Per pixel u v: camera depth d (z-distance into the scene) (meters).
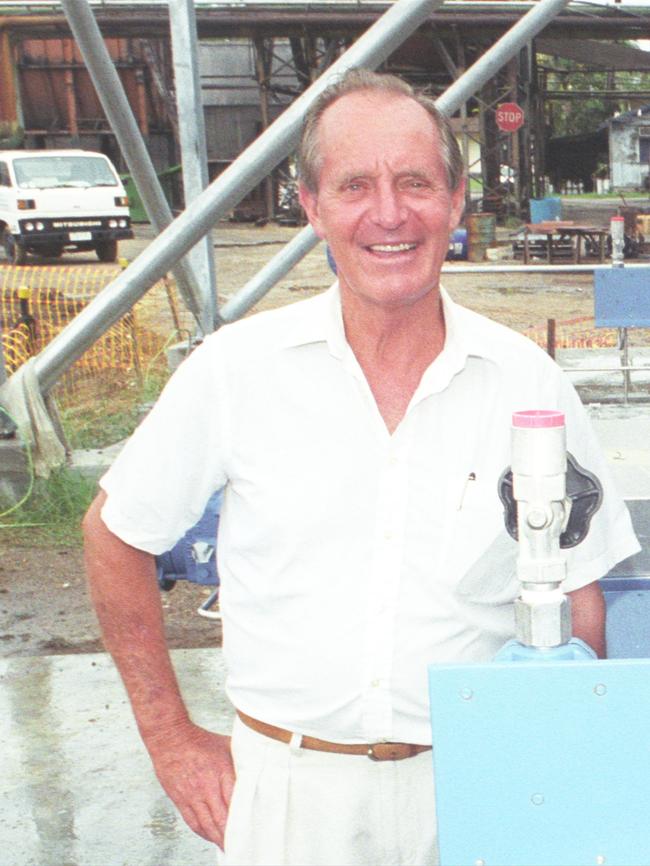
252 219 34.28
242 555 1.78
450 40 31.73
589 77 60.12
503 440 1.71
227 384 1.73
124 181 35.03
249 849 1.81
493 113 32.12
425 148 1.67
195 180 7.07
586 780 1.31
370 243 1.67
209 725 3.80
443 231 1.69
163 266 6.27
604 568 1.80
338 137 1.68
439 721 1.32
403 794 1.77
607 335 12.63
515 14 29.64
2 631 5.14
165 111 35.28
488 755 1.31
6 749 3.69
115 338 12.38
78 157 22.77
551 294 18.73
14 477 6.82
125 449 1.83
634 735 1.30
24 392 6.88
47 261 23.27
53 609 5.40
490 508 1.70
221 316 7.38
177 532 1.84
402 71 34.81
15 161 22.39
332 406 1.70
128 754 3.63
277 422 1.72
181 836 3.16
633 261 22.08
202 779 1.89
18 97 32.88
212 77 36.78
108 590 1.87
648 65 36.41
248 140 37.41
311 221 1.81
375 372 1.73
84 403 10.01
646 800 1.31
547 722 1.31
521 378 1.73
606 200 51.59
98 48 5.41
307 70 33.00
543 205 25.06
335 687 1.73
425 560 1.71
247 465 1.74
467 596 1.72
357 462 1.70
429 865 1.79
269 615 1.75
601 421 6.52
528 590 1.41
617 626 2.25
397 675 1.72
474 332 1.72
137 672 1.91
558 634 1.40
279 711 1.78
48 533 6.54
